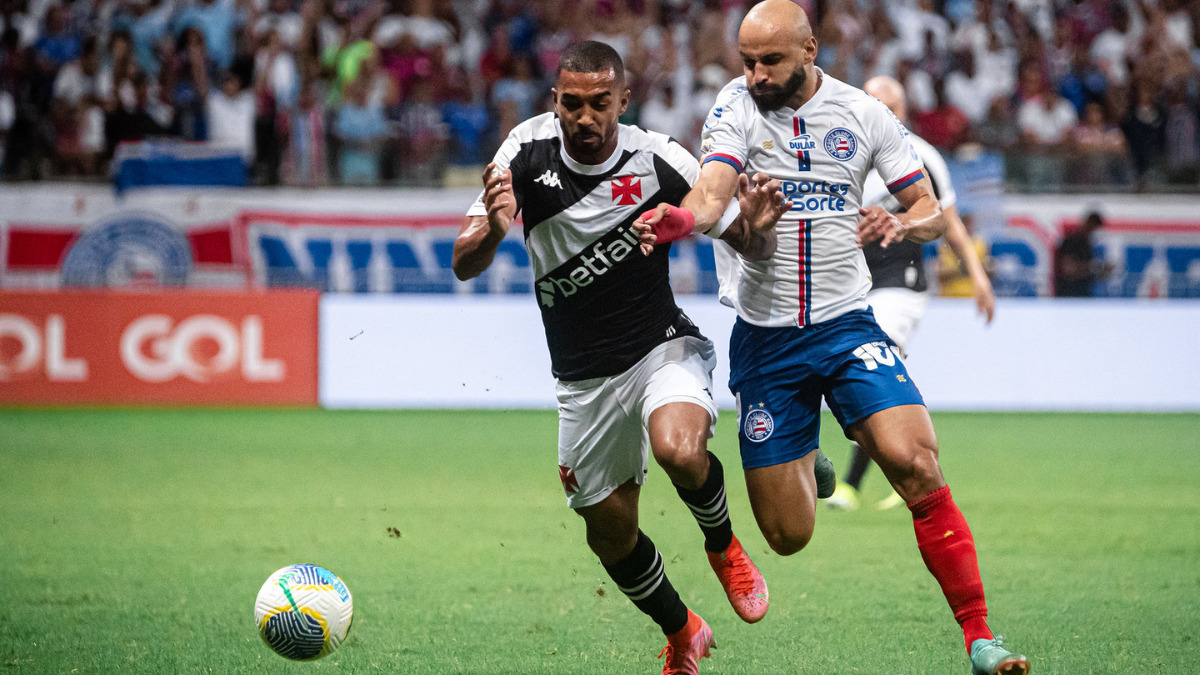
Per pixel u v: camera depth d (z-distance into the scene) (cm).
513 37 6150
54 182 5016
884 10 6278
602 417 1548
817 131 1559
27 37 5781
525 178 1525
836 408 1566
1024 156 5403
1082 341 4991
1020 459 3784
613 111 1451
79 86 5588
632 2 6259
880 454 1487
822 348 1568
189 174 5097
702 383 1541
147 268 5031
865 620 1884
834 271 1582
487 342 5006
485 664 1648
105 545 2458
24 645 1725
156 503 2945
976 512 2869
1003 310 4978
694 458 1456
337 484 3241
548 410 5144
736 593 1648
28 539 2516
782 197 1459
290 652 1501
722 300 1769
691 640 1562
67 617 1889
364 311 4988
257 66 5519
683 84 5962
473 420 4781
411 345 4991
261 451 3869
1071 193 5050
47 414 4756
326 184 5172
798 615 1920
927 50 6044
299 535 2564
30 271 5022
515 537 2550
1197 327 5019
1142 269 5084
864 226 1427
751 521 2777
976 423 4731
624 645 1753
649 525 2748
